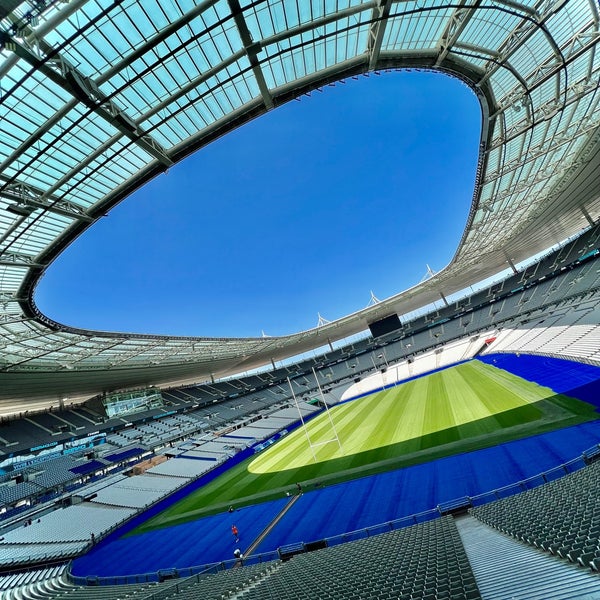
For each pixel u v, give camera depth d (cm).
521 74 1547
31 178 1231
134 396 5322
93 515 2731
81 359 3253
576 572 554
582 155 2700
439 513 1340
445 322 7288
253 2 925
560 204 3866
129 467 3947
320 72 1280
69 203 1380
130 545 2183
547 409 2078
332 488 2052
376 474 2025
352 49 1239
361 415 3962
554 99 1706
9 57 851
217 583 1182
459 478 1622
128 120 1088
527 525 870
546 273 5844
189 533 2106
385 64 1318
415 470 1884
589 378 2347
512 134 1883
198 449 4412
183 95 1138
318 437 3575
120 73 1018
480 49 1341
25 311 2120
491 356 4966
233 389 7375
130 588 1379
